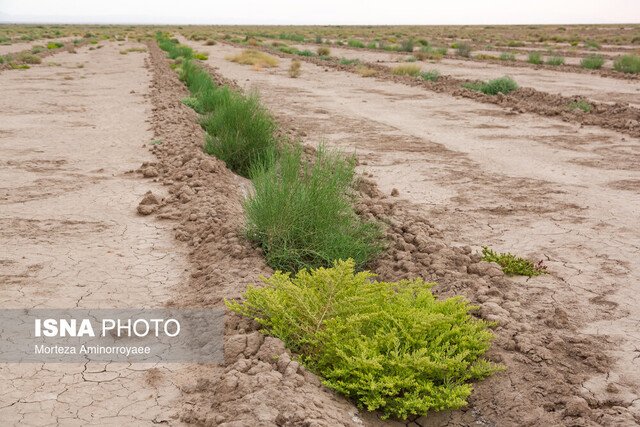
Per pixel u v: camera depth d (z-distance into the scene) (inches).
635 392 169.0
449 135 579.8
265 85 973.8
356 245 252.1
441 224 320.8
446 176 424.5
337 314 178.9
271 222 250.4
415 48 2057.1
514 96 853.2
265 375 154.3
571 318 215.0
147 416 149.5
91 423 146.4
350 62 1389.0
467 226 318.7
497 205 356.8
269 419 137.4
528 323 206.2
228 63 1411.2
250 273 227.8
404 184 402.0
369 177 416.5
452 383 166.4
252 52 1547.7
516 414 158.2
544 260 272.8
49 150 468.1
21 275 236.2
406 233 286.8
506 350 186.7
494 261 263.1
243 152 416.2
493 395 166.2
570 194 382.0
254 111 445.4
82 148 477.1
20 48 1926.7
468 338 175.8
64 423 146.2
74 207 325.7
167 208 321.7
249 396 146.0
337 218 264.4
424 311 179.9
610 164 466.0
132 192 355.3
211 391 157.0
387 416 154.8
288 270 244.4
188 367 172.6
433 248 264.4
